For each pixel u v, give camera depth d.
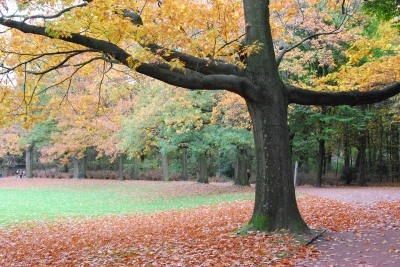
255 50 7.80
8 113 9.56
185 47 7.96
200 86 7.70
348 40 16.53
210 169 42.09
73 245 9.52
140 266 6.52
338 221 9.77
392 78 10.55
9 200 21.44
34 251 9.06
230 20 8.83
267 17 8.47
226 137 20.36
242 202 16.36
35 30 7.63
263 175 8.03
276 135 7.99
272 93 8.08
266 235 7.57
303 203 14.44
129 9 8.48
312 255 6.37
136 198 22.06
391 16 10.09
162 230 10.68
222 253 6.78
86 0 7.83
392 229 8.43
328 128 24.66
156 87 20.11
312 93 8.62
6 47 9.11
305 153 31.14
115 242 9.38
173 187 28.17
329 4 11.47
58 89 18.91
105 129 31.42
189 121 19.69
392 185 27.91
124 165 49.03
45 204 19.61
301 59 18.48
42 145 40.78
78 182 35.62
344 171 29.72
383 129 32.72
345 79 10.96
